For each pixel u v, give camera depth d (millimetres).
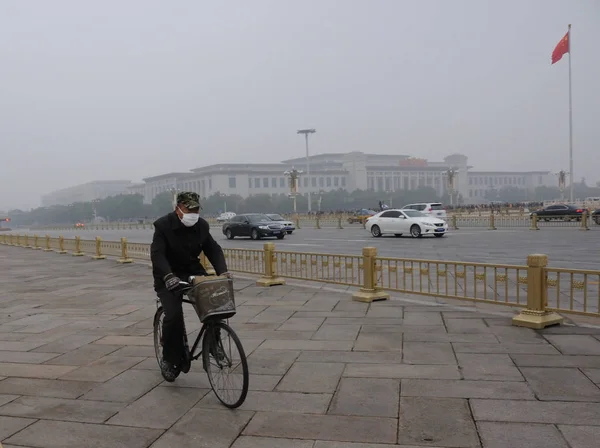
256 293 9375
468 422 3654
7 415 4078
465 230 29828
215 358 4164
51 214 165625
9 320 7910
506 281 6648
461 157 166375
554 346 5387
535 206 60500
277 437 3559
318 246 21000
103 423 3891
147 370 5145
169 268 4324
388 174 157000
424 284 10352
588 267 11914
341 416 3850
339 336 6125
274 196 131375
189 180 153000
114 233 52188
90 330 7004
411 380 4531
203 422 3855
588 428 3494
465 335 5938
